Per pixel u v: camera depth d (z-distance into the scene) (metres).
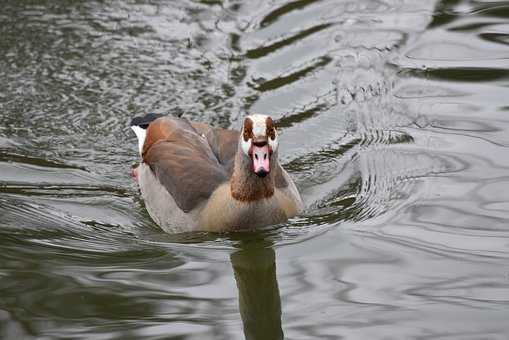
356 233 33.16
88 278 30.86
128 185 38.47
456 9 49.12
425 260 30.95
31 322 28.19
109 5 50.44
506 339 26.17
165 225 35.84
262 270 31.41
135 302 29.31
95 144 40.56
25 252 32.72
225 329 27.67
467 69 43.88
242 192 33.75
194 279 30.92
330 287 29.83
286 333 27.38
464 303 28.22
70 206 36.59
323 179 37.47
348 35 47.22
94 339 27.11
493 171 36.25
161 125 38.31
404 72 44.09
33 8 50.44
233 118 41.47
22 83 44.50
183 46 46.78
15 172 38.72
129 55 46.19
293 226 34.28
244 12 49.59
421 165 37.19
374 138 39.66
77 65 45.44
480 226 32.78
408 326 27.19
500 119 39.84
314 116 41.44
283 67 45.12
